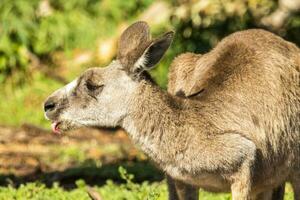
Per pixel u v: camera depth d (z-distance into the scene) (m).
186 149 11.65
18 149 19.41
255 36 12.39
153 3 22.39
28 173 17.52
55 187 14.62
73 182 16.64
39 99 22.30
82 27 23.41
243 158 11.51
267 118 11.88
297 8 21.14
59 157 18.84
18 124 21.45
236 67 12.09
